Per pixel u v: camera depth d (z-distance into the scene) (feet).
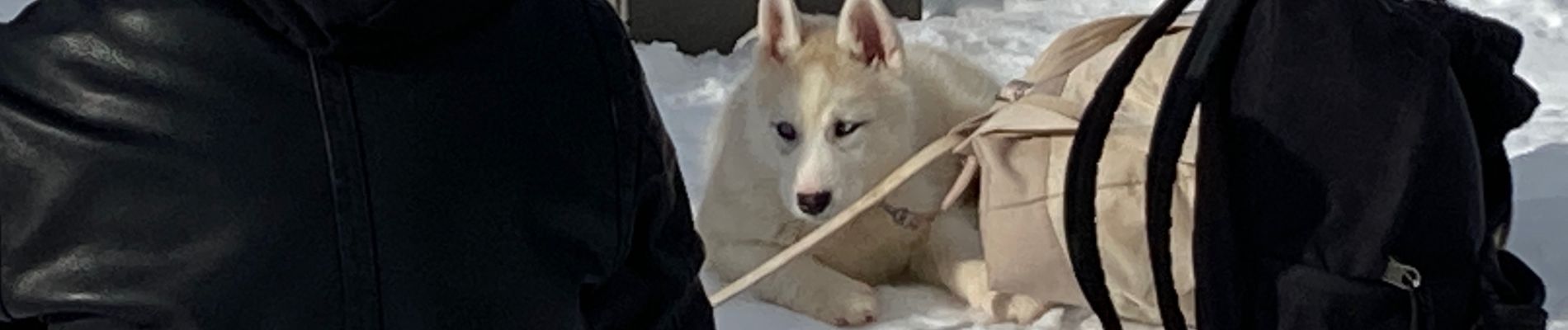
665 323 7.12
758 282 12.94
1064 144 11.76
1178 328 8.05
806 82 12.98
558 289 6.48
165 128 5.81
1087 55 13.10
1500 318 7.98
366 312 6.09
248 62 5.86
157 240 5.87
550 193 6.34
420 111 6.06
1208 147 7.86
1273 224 7.84
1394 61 7.51
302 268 5.98
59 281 5.91
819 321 12.58
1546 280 12.83
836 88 12.92
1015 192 11.84
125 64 5.81
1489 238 8.32
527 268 6.37
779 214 13.19
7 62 5.90
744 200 13.32
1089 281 8.00
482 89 6.18
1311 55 7.63
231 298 5.95
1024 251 11.78
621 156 6.56
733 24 22.65
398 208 6.05
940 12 25.45
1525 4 24.25
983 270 12.84
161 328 5.97
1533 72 20.63
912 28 23.81
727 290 12.22
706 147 15.16
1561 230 13.73
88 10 5.91
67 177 5.82
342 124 5.94
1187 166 10.93
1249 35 7.77
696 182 15.89
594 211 6.49
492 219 6.23
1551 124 17.87
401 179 6.04
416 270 6.12
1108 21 13.23
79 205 5.85
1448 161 7.62
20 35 5.94
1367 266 7.67
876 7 13.15
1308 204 7.75
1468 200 7.73
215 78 5.83
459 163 6.13
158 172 5.82
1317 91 7.63
